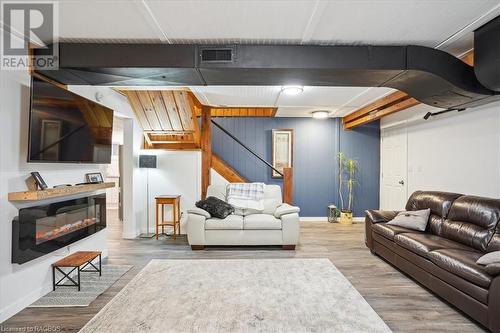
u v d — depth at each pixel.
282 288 2.79
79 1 1.91
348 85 3.06
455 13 2.10
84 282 2.94
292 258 3.75
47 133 2.45
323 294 2.66
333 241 4.60
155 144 5.33
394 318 2.28
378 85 3.04
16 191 2.33
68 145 2.73
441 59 2.62
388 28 2.31
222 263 3.52
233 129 6.36
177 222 4.96
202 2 1.93
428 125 4.49
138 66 2.53
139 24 2.24
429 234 3.33
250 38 2.49
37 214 2.47
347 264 3.53
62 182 2.91
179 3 1.94
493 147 3.22
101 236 3.73
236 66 2.54
